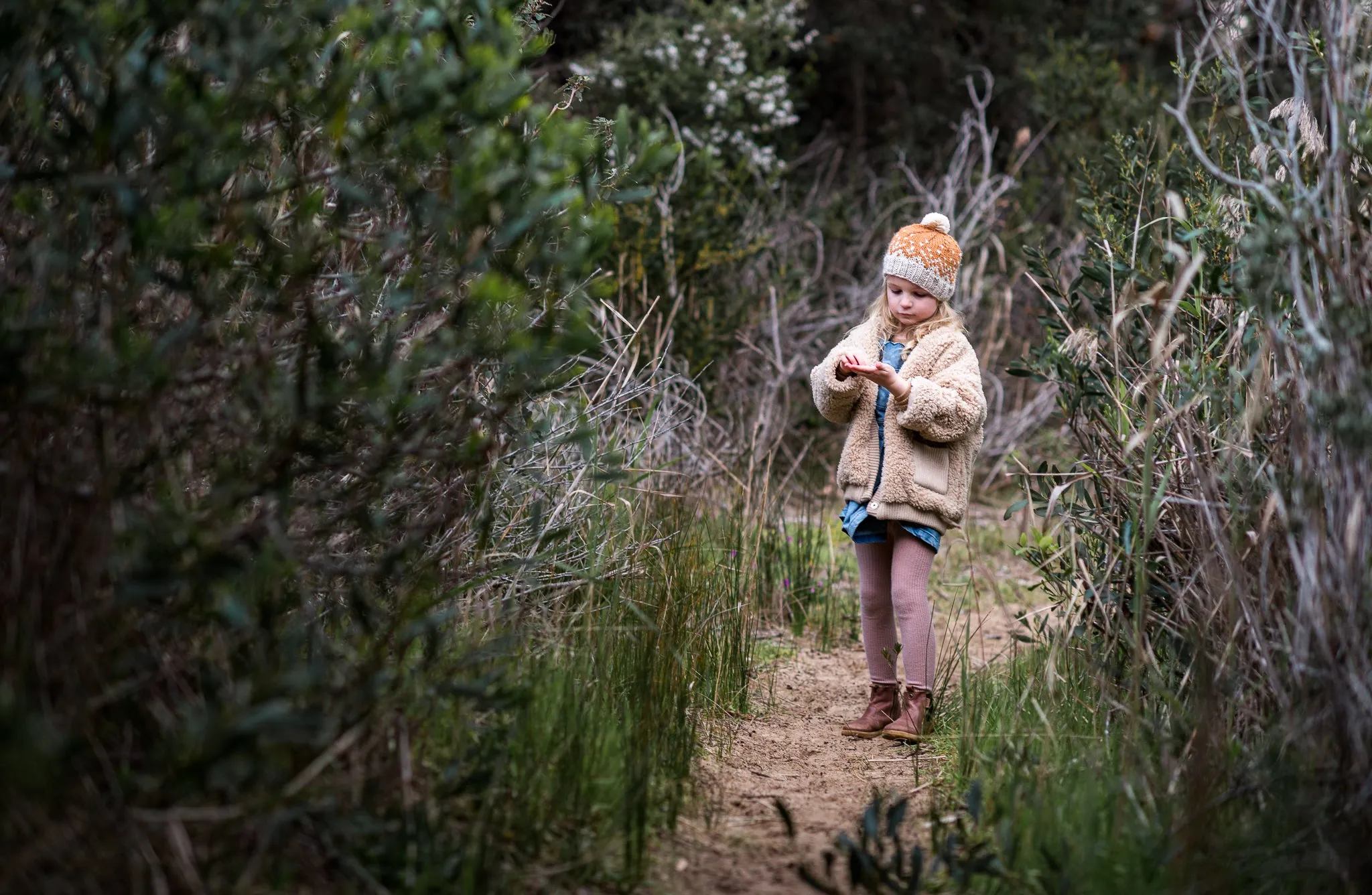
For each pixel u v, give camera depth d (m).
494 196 2.26
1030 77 10.04
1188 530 3.22
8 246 2.37
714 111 9.16
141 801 2.08
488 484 3.02
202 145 2.14
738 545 4.99
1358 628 2.53
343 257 2.77
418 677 2.58
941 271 3.95
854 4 11.99
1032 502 3.79
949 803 3.06
